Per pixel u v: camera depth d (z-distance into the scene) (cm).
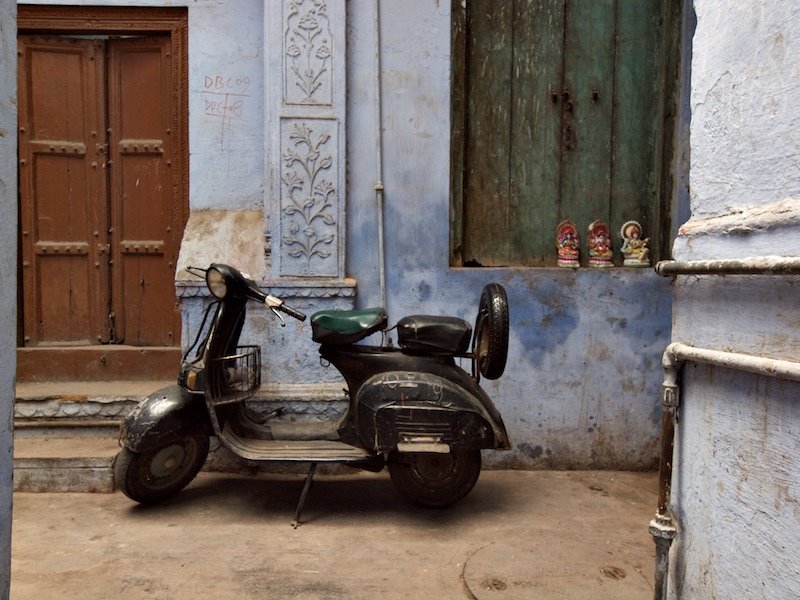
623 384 383
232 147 385
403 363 306
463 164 396
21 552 269
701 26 181
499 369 285
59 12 380
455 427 295
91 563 261
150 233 403
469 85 398
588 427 382
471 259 402
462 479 312
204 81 382
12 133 146
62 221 400
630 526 302
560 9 400
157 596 236
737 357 152
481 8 396
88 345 404
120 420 368
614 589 242
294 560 265
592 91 403
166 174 399
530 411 381
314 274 371
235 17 381
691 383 181
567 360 381
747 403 154
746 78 159
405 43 376
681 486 185
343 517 310
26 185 393
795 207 138
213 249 371
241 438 317
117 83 398
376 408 294
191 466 328
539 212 404
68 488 336
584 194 405
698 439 176
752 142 157
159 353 397
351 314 307
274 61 366
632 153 405
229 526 298
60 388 381
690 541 179
